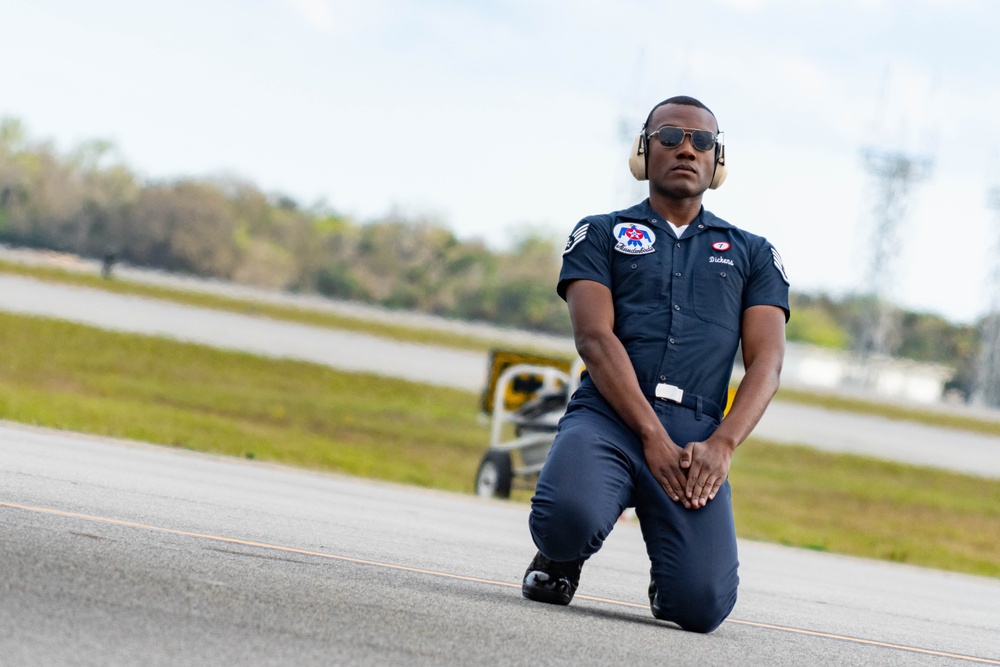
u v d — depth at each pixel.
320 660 3.24
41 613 3.35
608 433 4.91
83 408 21.66
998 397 105.56
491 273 144.00
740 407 4.88
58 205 142.12
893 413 69.50
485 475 15.95
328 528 7.37
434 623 4.02
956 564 19.62
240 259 142.25
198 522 6.38
